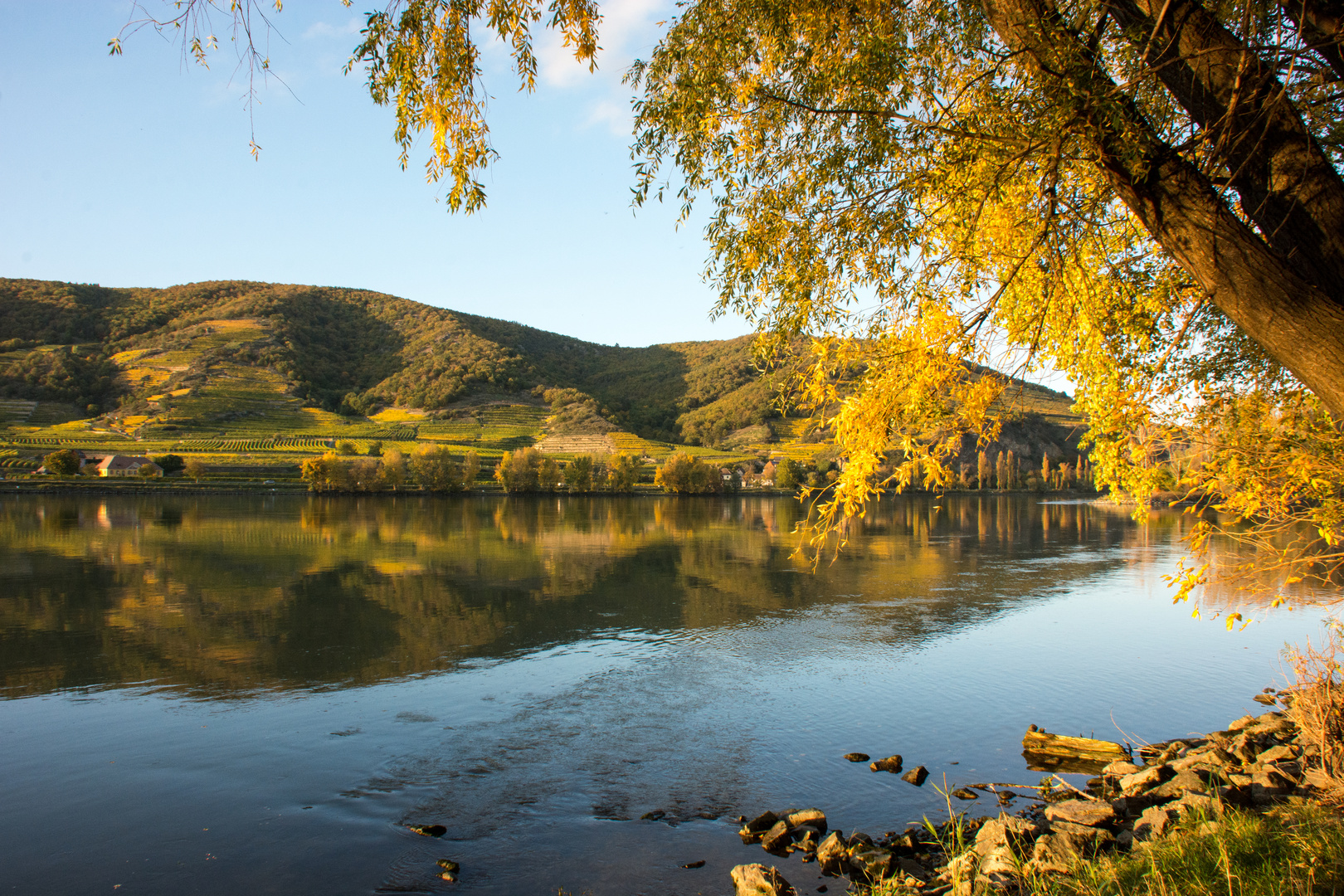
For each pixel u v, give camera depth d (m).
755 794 12.62
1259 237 4.36
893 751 14.55
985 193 6.37
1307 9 4.56
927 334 6.17
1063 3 5.58
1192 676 19.80
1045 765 13.66
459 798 12.59
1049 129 5.55
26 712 17.30
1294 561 7.46
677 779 13.30
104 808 12.22
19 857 10.66
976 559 47.22
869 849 10.09
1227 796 9.20
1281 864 6.06
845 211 6.77
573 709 17.47
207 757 14.45
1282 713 14.22
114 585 35.12
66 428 141.00
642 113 7.18
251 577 37.72
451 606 30.94
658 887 9.64
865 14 6.71
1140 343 7.58
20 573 38.09
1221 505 7.85
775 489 135.12
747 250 7.12
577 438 177.50
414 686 19.47
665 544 55.78
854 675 20.23
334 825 11.58
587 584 36.75
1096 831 9.04
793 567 43.59
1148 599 32.28
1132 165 4.66
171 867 10.41
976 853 8.83
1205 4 5.20
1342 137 5.75
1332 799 8.15
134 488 107.38
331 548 50.19
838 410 6.59
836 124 7.02
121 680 19.97
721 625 27.22
